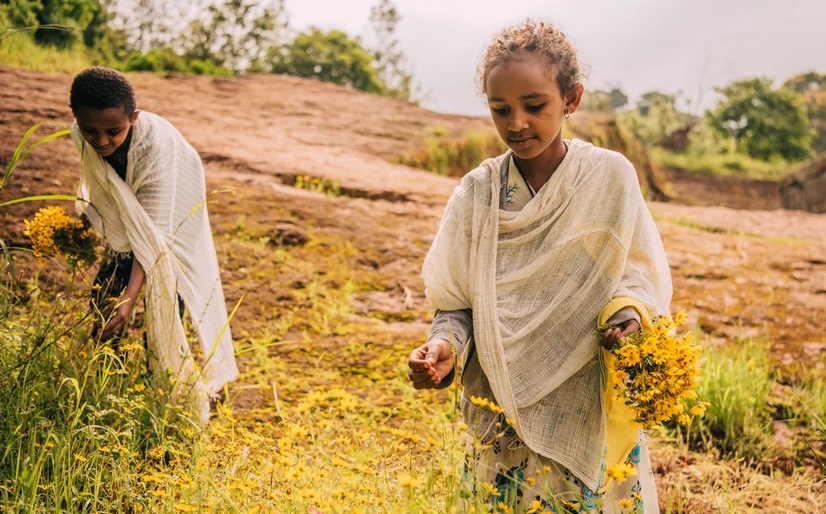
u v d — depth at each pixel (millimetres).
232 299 6047
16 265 5582
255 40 31016
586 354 2854
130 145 4070
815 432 4820
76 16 14523
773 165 32562
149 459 3477
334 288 6566
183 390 3891
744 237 10055
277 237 7254
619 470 2477
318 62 36062
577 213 2869
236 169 9008
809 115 45625
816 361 6020
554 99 2758
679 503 3877
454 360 2783
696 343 5836
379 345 5590
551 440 2826
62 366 3771
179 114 11602
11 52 11977
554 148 2900
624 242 2861
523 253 2922
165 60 24672
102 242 4477
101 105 3789
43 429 3420
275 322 5844
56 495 2959
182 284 4141
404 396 4871
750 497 4070
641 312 2789
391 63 39031
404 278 6977
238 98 13867
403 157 12117
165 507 3029
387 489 2838
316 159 10188
